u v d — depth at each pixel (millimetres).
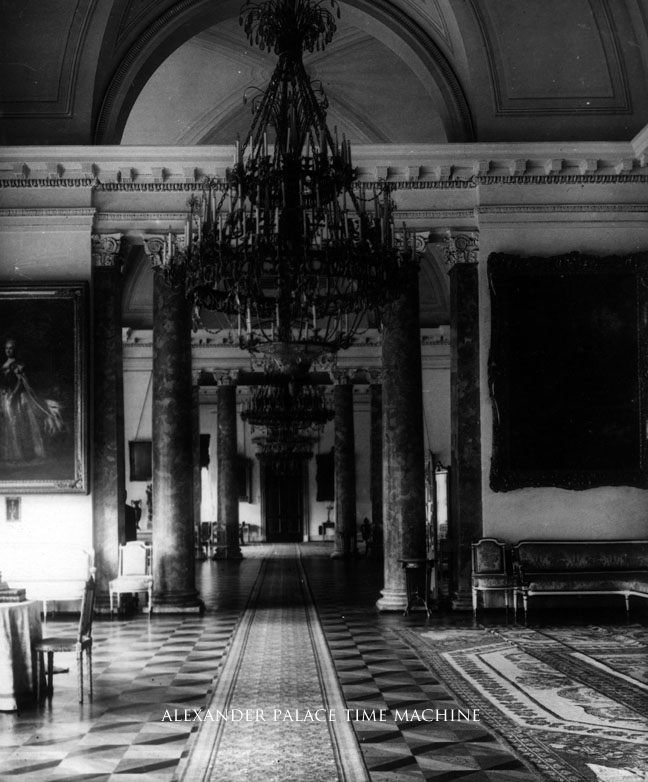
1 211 14344
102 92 14734
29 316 14250
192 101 17797
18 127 14406
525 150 14266
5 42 14250
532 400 14453
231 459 26422
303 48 9102
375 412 26891
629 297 14531
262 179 8516
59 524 14195
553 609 14242
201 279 8789
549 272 14461
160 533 14297
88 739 6945
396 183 14562
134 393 27359
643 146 13984
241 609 14742
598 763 6145
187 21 14984
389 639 11516
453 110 15031
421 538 14367
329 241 8438
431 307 26344
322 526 37688
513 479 14312
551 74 14758
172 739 6922
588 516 14414
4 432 14156
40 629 8484
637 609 14180
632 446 14430
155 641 11492
